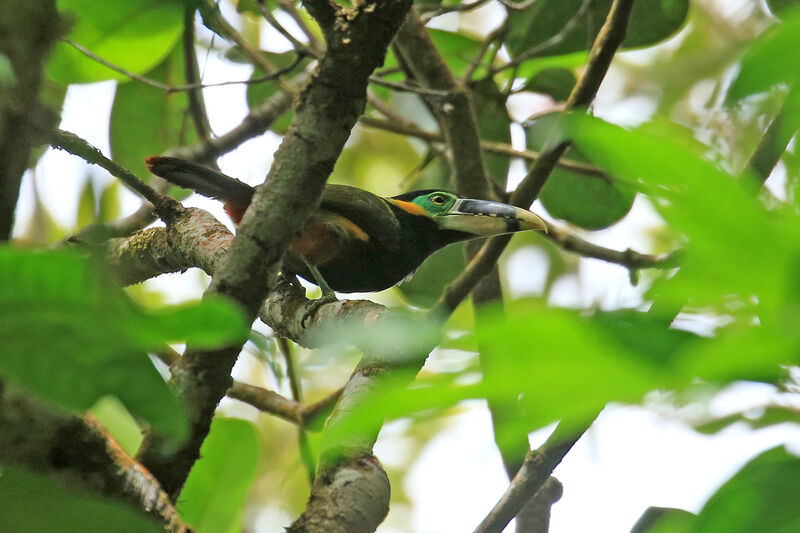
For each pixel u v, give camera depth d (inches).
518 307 567.8
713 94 524.7
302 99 213.9
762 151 229.9
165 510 175.5
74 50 368.8
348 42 206.2
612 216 444.1
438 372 79.4
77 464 167.2
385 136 663.1
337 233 393.7
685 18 406.0
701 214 70.9
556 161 355.3
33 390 91.0
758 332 67.2
